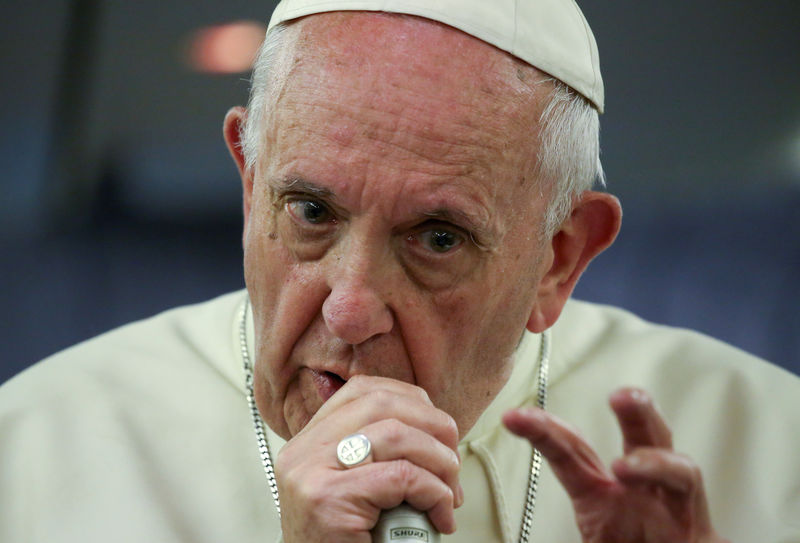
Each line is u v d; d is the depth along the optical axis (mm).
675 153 16828
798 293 15914
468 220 6930
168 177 16484
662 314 16000
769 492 9289
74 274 15961
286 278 7219
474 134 6883
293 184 6938
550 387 9914
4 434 9156
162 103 16734
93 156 16469
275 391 7539
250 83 7957
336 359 7121
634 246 16406
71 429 9094
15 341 15656
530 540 8750
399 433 6395
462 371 7566
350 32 7000
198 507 8648
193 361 9812
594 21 17000
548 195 7512
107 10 16656
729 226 16453
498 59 7043
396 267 7008
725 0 16875
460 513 8688
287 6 7562
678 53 16891
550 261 7941
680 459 6324
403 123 6762
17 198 16188
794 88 16703
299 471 6438
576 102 7695
